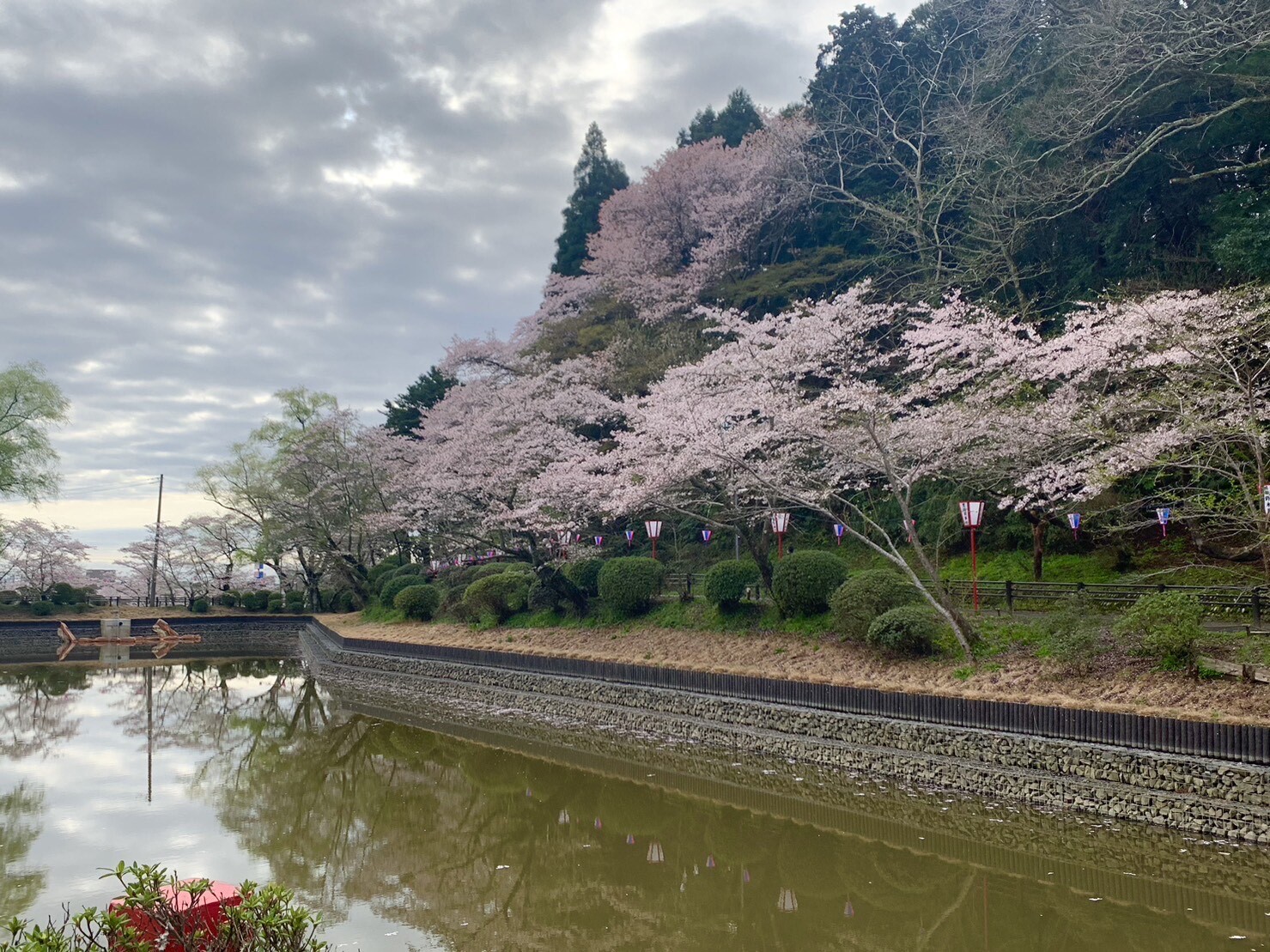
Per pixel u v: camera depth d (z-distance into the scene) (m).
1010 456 17.55
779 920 10.15
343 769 18.19
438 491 31.02
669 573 28.05
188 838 13.27
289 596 50.28
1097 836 11.37
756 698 17.22
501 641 26.66
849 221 33.78
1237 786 10.55
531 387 30.98
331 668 30.77
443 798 15.75
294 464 40.78
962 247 25.42
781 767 15.69
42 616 44.66
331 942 9.59
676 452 21.64
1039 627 15.84
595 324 38.94
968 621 16.58
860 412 17.00
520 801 15.33
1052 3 24.70
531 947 9.53
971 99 27.50
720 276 34.56
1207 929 9.05
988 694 14.16
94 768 17.95
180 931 4.75
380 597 37.28
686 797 14.90
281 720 23.92
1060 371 16.28
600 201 51.66
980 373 19.00
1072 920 9.49
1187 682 12.62
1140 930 9.14
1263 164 18.53
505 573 28.61
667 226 39.38
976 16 31.31
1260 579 16.91
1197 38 18.98
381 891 11.27
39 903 10.33
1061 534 21.94
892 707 14.79
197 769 18.05
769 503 21.67
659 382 26.39
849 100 33.88
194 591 53.34
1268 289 14.59
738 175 37.22
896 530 26.27
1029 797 12.52
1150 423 16.34
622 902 10.84
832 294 29.83
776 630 20.28
